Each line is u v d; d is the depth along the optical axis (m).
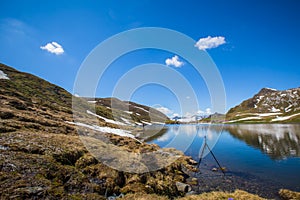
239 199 13.48
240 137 62.19
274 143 45.81
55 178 11.70
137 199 12.48
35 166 11.86
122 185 14.61
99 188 12.73
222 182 20.52
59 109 47.75
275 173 23.23
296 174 22.55
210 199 13.45
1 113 22.30
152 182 15.61
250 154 35.03
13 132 17.36
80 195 11.02
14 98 37.91
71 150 16.11
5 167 10.71
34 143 15.45
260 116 193.25
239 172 24.20
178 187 17.02
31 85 69.56
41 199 9.25
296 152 34.31
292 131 70.56
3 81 54.91
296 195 15.97
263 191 17.80
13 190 9.05
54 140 17.81
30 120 24.09
